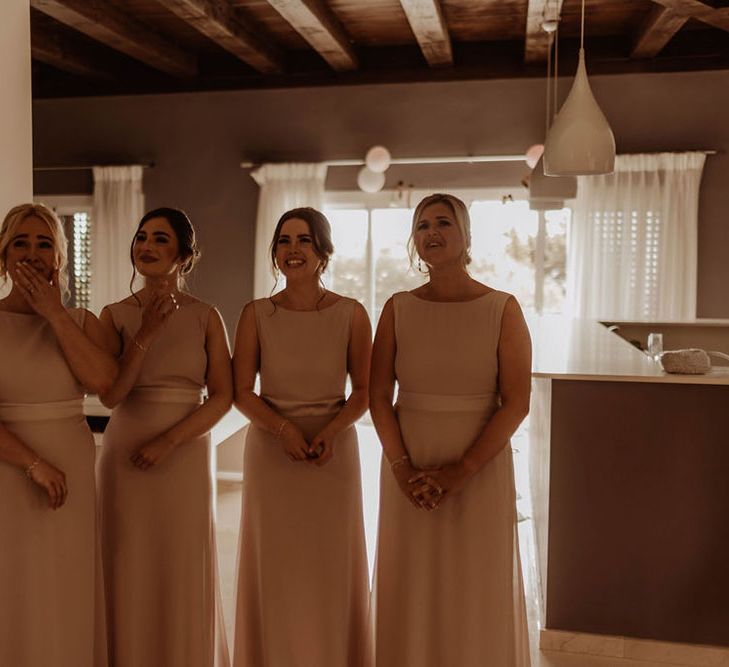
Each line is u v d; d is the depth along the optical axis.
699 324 5.07
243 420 3.72
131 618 2.07
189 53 6.66
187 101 6.88
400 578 2.10
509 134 6.41
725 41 6.08
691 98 6.16
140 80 6.93
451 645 2.07
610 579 2.80
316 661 2.13
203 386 2.21
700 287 6.28
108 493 2.10
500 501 2.04
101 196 6.98
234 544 3.89
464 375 2.05
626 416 2.77
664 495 2.76
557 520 2.83
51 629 1.87
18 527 1.85
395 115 6.57
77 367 1.88
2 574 1.84
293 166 6.66
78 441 1.93
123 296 6.99
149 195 7.00
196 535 2.10
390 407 2.13
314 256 2.16
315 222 2.16
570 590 2.83
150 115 6.95
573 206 6.39
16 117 2.83
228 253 6.91
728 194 6.18
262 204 6.73
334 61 6.22
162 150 6.95
